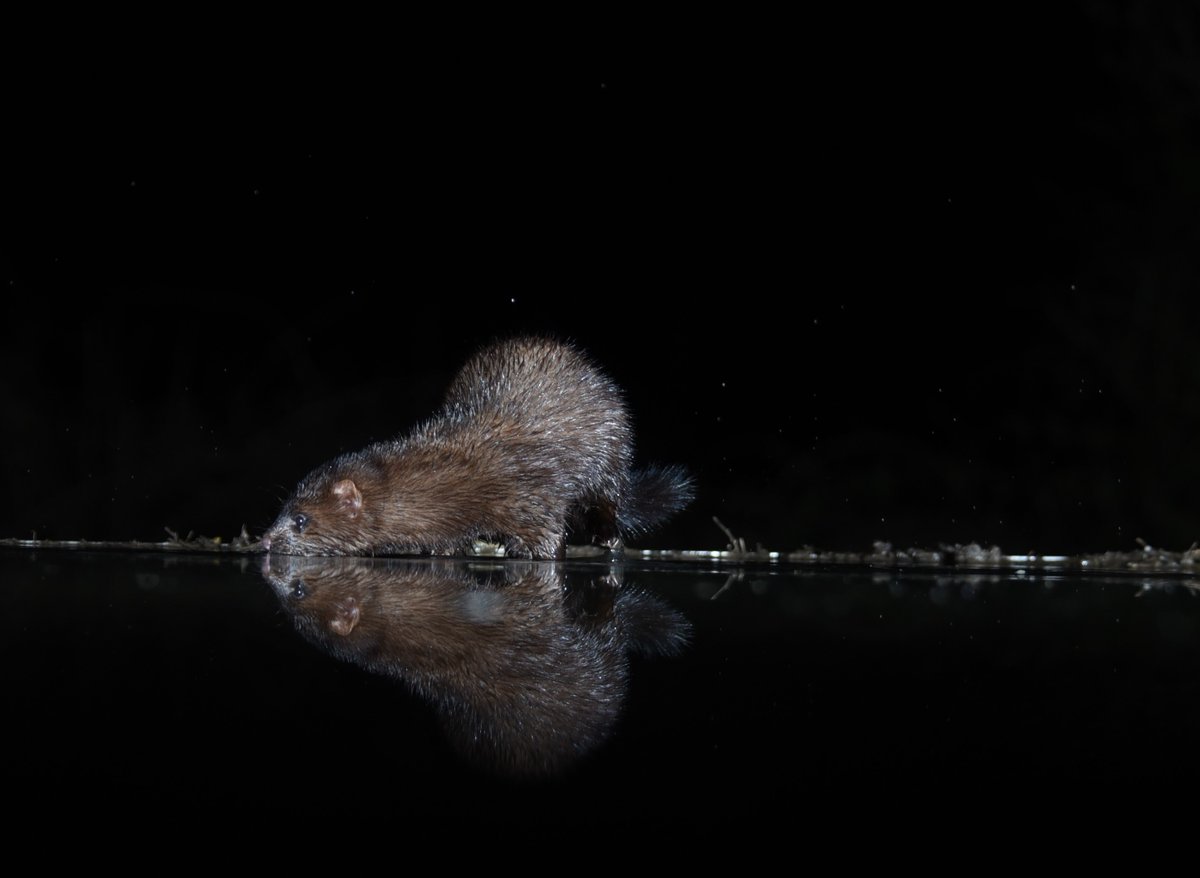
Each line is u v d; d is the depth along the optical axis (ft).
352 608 1.52
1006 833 0.55
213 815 0.56
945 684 0.95
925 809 0.59
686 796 0.60
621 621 1.41
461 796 0.60
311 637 1.21
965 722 0.80
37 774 0.63
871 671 1.02
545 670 1.01
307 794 0.60
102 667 0.98
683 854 0.51
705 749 0.71
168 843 0.51
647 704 0.86
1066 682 0.97
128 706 0.82
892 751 0.71
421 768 0.65
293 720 0.78
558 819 0.56
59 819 0.55
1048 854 0.52
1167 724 0.79
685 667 1.04
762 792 0.61
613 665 1.04
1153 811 0.59
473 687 0.92
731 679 0.97
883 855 0.52
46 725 0.75
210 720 0.77
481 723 0.78
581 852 0.51
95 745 0.70
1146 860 0.51
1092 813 0.58
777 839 0.54
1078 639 1.25
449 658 1.08
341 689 0.90
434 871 0.48
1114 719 0.81
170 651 1.08
